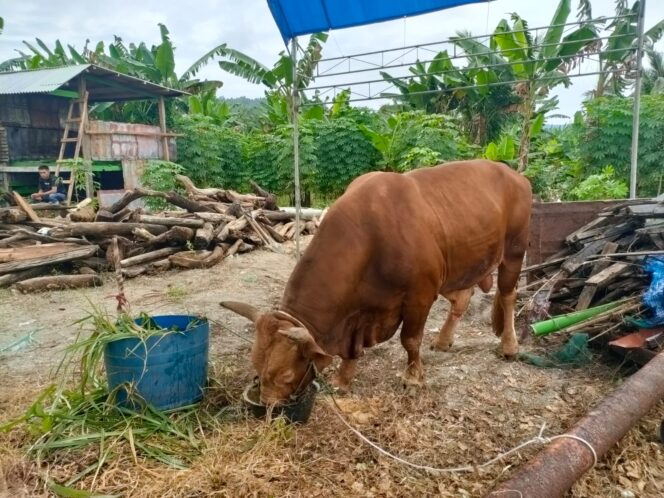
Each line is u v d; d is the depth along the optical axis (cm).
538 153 1738
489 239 427
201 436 345
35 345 525
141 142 1661
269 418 329
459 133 1919
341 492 304
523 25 1448
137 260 809
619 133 1480
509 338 472
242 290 723
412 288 374
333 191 1878
